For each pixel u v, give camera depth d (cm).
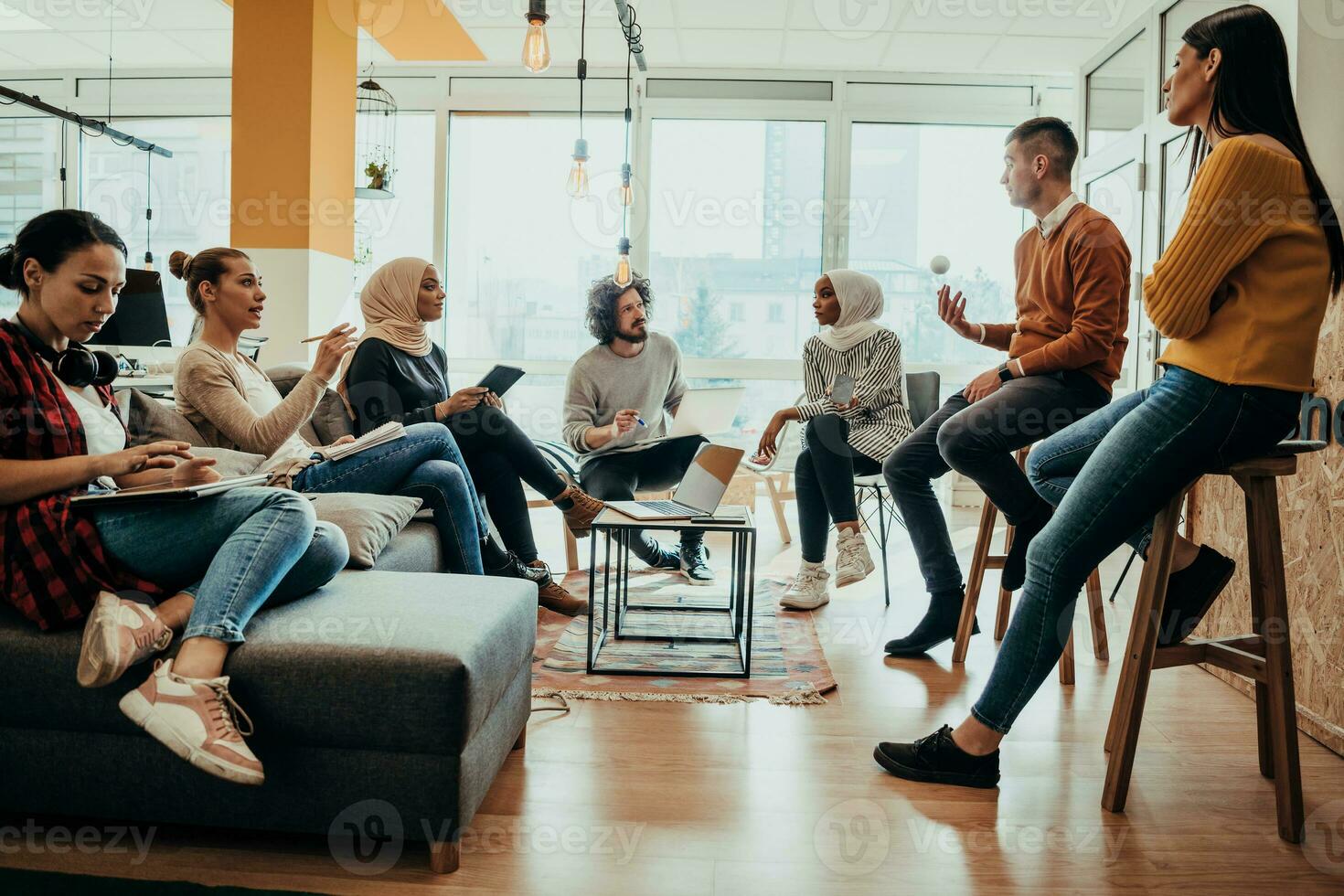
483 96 570
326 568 176
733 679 245
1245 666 170
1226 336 157
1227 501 264
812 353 337
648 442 337
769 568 408
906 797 178
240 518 158
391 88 576
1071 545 169
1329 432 207
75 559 151
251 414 230
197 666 141
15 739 149
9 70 599
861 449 314
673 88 566
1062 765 195
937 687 245
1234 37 159
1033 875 149
